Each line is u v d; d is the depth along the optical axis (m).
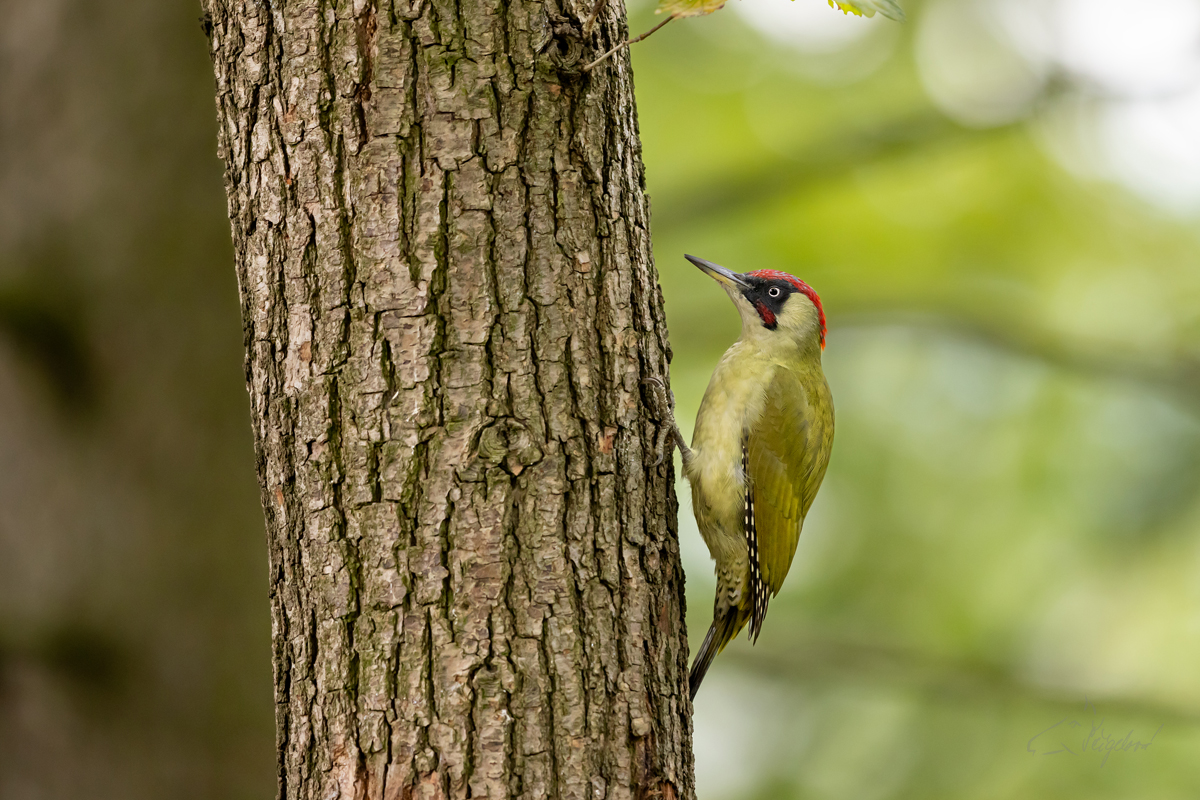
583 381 6.24
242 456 10.24
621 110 6.64
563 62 6.21
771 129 17.91
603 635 6.15
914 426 17.64
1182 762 15.17
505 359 6.05
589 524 6.19
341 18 6.05
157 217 10.23
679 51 17.69
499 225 6.07
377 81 6.02
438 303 6.00
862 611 16.95
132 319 10.15
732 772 16.84
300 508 6.17
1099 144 17.38
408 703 5.87
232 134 6.37
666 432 6.80
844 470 17.53
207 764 9.84
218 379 10.24
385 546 5.96
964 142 15.79
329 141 6.05
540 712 5.91
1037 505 16.83
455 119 6.04
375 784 5.88
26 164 10.34
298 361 6.13
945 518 17.22
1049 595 16.70
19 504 10.09
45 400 10.07
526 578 5.98
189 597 9.98
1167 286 17.75
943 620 16.72
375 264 6.01
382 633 5.94
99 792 9.77
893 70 17.72
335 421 6.05
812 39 17.66
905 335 17.05
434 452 5.96
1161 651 16.09
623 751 6.11
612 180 6.50
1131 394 16.92
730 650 15.16
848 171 15.81
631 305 6.57
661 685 6.41
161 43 10.41
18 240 10.18
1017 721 15.91
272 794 9.91
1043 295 18.00
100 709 9.84
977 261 17.95
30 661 9.87
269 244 6.21
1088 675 15.50
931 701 16.36
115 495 10.04
